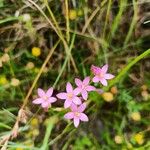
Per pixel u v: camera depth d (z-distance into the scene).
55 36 0.16
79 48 0.16
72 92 0.14
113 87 0.15
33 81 0.16
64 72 0.16
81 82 0.14
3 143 0.14
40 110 0.15
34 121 0.15
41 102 0.14
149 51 0.14
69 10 0.16
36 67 0.16
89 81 0.15
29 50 0.16
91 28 0.16
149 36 0.16
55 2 0.16
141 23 0.16
